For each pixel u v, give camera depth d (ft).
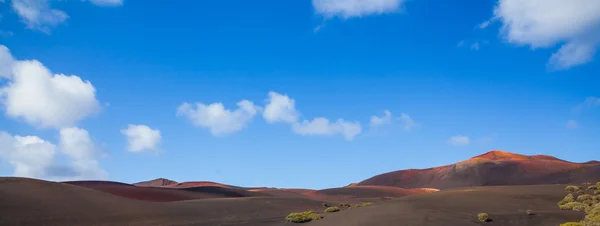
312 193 460.55
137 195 262.26
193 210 177.58
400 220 113.29
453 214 120.98
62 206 145.79
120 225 140.26
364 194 429.38
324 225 120.16
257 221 147.13
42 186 160.15
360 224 112.68
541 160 505.25
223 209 187.21
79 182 318.24
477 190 183.93
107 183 328.08
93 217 143.23
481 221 110.32
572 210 125.08
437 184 536.01
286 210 202.18
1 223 121.39
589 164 430.61
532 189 184.24
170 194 280.10
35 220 128.77
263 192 395.34
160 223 148.66
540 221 106.22
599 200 136.56
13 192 145.79
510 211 127.34
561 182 387.34
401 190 466.70
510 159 544.62
